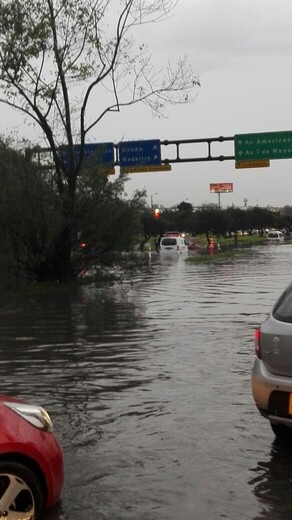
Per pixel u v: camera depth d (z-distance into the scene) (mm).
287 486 6152
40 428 5426
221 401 9133
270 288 25938
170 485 6191
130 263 30328
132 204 30141
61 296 25156
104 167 31188
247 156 42719
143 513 5605
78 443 7426
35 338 15055
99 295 25188
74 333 15680
